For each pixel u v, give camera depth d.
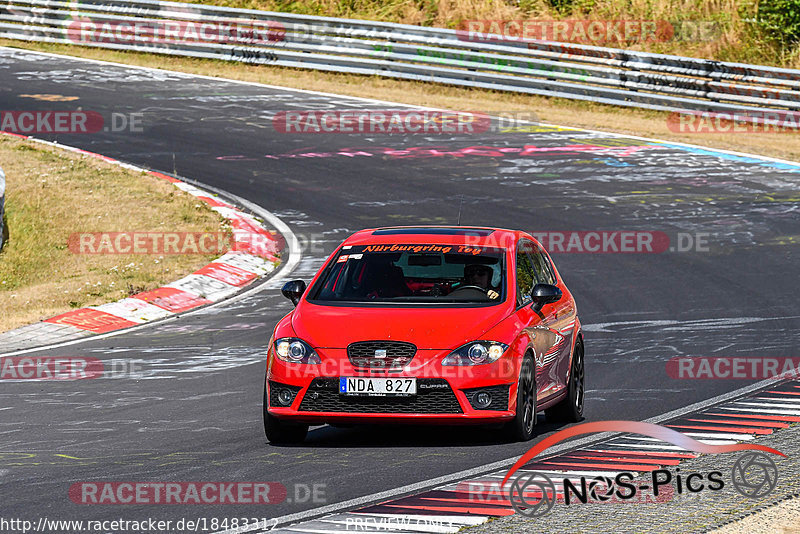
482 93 110.75
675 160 87.44
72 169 83.44
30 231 72.88
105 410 37.41
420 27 111.56
